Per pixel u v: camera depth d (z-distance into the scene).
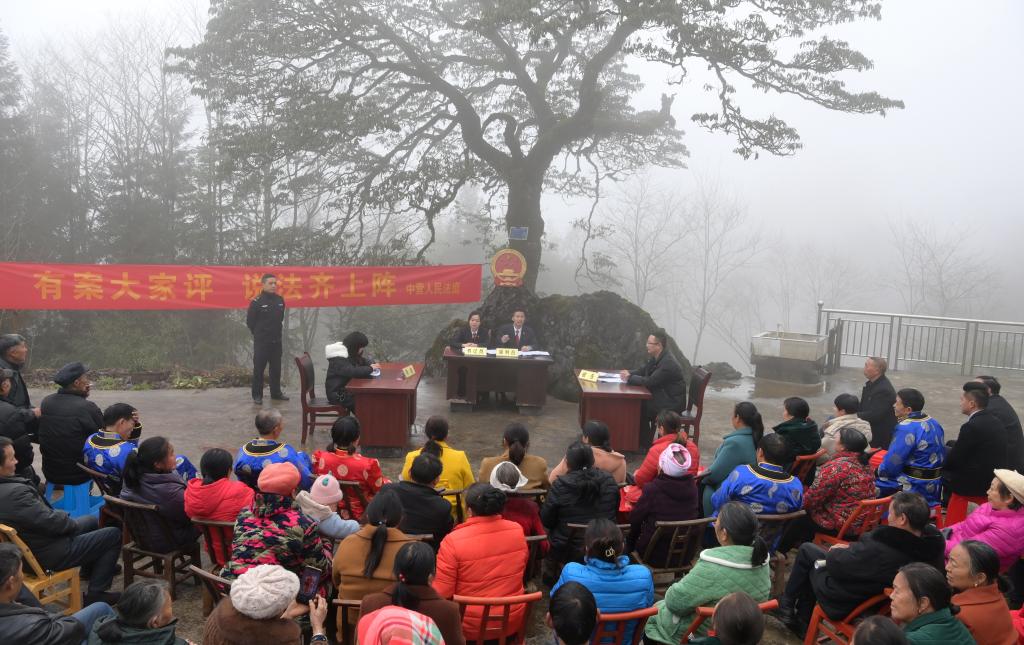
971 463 5.08
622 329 11.63
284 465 3.52
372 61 14.73
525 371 9.43
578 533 4.11
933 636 2.70
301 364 7.66
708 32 11.73
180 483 4.18
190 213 25.41
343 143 14.92
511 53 15.55
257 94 14.41
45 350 21.39
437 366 12.00
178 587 4.45
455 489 4.64
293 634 2.68
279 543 3.49
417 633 2.47
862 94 13.69
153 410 9.09
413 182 14.98
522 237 12.78
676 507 4.29
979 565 2.97
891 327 13.78
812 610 4.03
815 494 4.60
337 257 15.67
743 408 4.97
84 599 4.10
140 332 21.25
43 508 3.72
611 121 16.83
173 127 26.38
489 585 3.32
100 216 24.70
